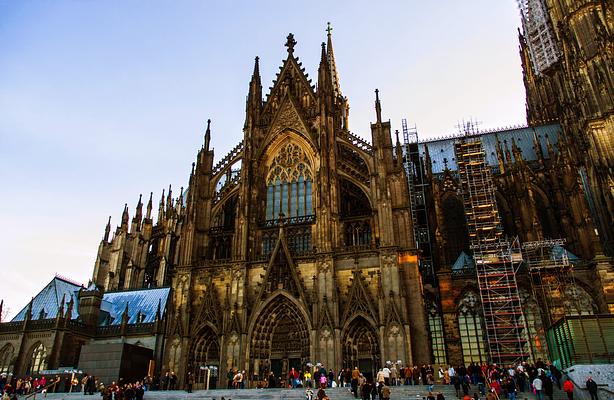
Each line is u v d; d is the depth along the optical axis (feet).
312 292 241.35
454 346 262.88
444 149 407.64
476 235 293.64
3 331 279.90
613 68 303.07
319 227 251.19
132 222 366.02
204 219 283.38
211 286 255.29
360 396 156.76
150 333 277.85
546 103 452.76
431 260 307.58
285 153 292.40
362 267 240.12
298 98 305.53
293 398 164.04
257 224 273.13
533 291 259.80
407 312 224.74
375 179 260.62
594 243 263.49
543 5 488.44
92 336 286.25
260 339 240.53
